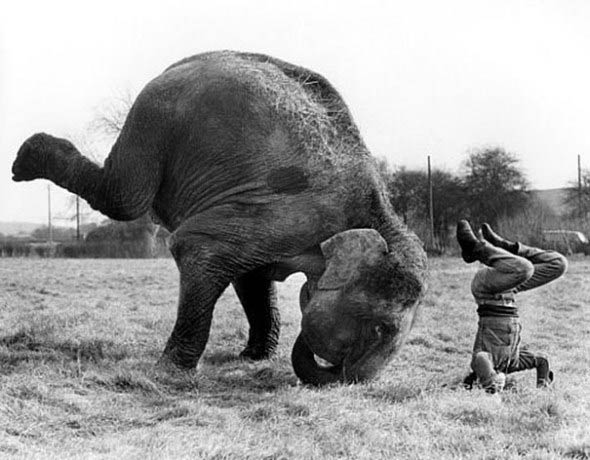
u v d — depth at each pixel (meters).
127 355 11.29
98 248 42.38
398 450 7.34
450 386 9.93
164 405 8.73
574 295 21.59
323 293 9.77
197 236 10.27
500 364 9.70
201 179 10.45
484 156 55.84
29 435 7.42
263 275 10.86
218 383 10.12
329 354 9.80
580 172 53.09
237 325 15.05
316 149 10.19
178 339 10.29
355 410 8.57
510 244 10.27
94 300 18.25
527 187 56.00
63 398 8.50
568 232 38.91
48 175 11.40
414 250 9.98
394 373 11.09
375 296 9.66
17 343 11.50
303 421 8.16
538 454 7.11
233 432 7.68
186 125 10.53
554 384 9.81
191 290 10.23
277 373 10.84
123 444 7.23
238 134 10.27
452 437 7.65
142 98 10.83
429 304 19.06
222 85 10.45
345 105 10.74
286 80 10.62
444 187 54.16
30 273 24.62
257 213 10.14
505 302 9.80
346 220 10.12
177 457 6.89
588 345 14.57
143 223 42.97
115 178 10.88
